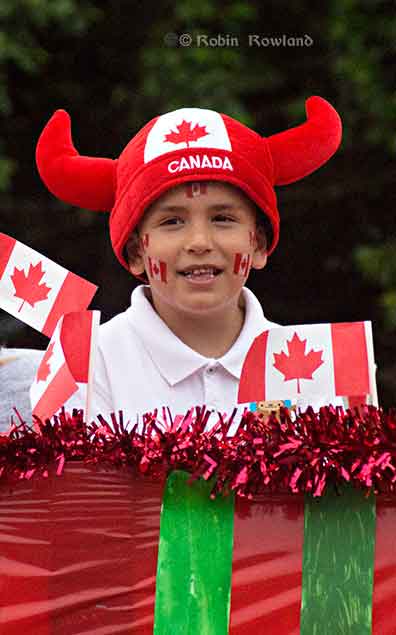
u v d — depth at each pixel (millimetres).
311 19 12367
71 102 12648
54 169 4230
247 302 4340
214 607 3123
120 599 3146
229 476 3096
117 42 12484
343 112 11781
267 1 12258
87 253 12836
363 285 12938
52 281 3662
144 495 3164
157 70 11602
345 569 3111
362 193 12562
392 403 12047
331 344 3406
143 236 4070
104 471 3170
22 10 11078
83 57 12586
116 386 4199
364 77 11461
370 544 3111
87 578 3152
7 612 3150
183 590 3135
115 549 3154
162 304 4238
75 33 11820
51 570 3156
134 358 4230
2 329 6652
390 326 11586
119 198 4133
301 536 3127
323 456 3021
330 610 3107
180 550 3145
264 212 4094
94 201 4285
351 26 11734
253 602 3121
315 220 12812
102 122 12672
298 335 3424
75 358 3424
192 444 3098
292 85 12484
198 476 3113
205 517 3145
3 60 11367
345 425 3084
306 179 12562
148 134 4086
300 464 3045
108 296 12523
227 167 3965
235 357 4188
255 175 4035
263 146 4145
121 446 3129
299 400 3404
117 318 4391
